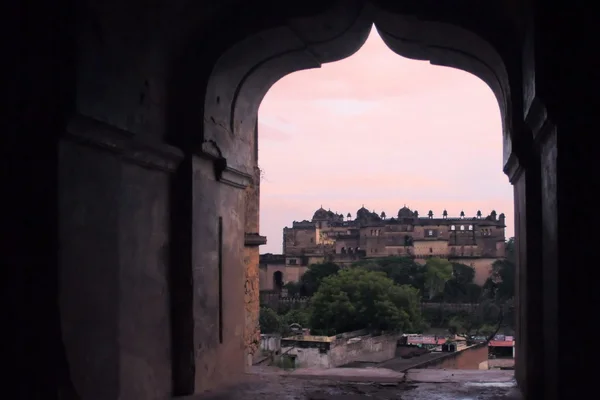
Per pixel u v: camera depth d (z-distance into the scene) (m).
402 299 35.44
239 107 5.68
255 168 7.72
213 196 5.25
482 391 5.00
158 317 4.49
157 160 4.41
